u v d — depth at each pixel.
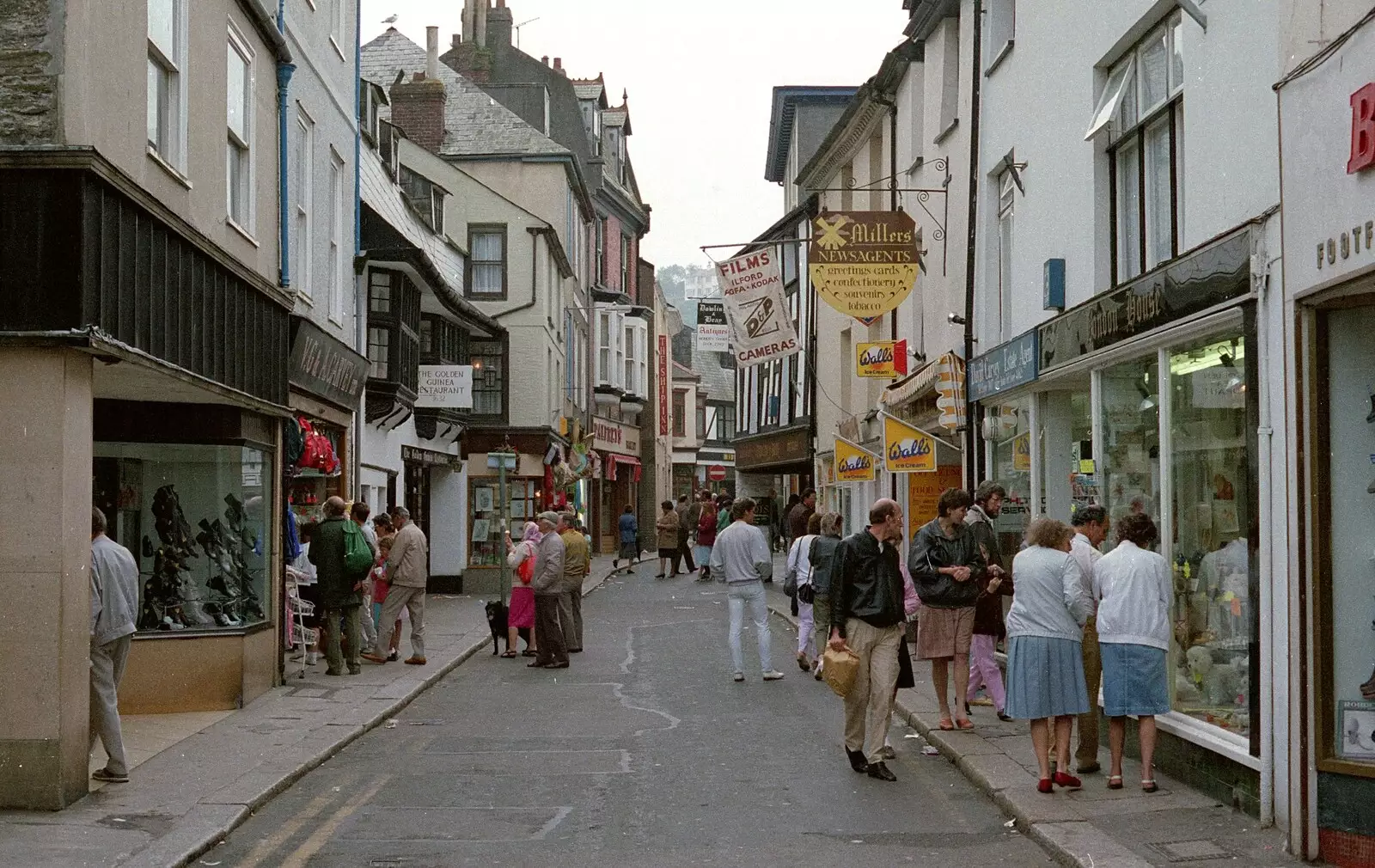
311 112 16.98
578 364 44.25
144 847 7.41
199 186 11.34
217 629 12.70
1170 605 8.95
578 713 13.06
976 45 16.44
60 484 8.29
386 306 22.12
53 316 8.25
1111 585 8.80
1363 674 7.16
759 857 7.58
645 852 7.70
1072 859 7.21
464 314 28.31
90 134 8.50
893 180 22.98
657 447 59.91
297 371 15.38
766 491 55.41
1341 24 7.05
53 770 8.28
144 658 12.23
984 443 16.34
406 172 31.28
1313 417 7.28
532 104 47.44
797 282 35.31
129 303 9.21
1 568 8.25
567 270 39.25
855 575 9.93
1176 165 10.45
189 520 12.72
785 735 11.81
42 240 8.26
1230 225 8.97
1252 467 8.07
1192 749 8.99
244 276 12.23
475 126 39.28
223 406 12.55
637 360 52.59
